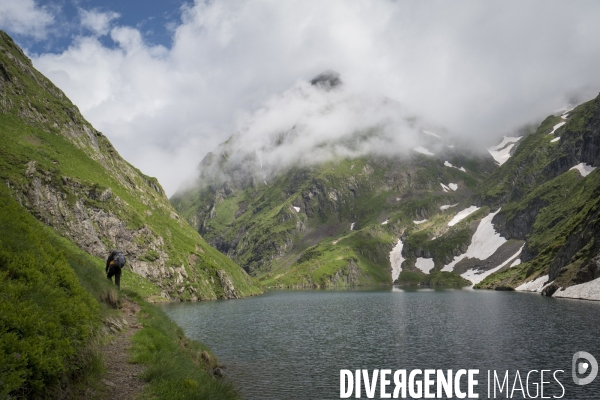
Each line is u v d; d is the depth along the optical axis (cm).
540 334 6975
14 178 11144
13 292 1766
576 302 12338
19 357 1446
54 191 12044
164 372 2200
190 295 15088
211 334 7419
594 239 15388
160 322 3681
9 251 2077
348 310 12694
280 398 3884
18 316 1611
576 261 15675
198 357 3912
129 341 2683
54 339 1689
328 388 4203
